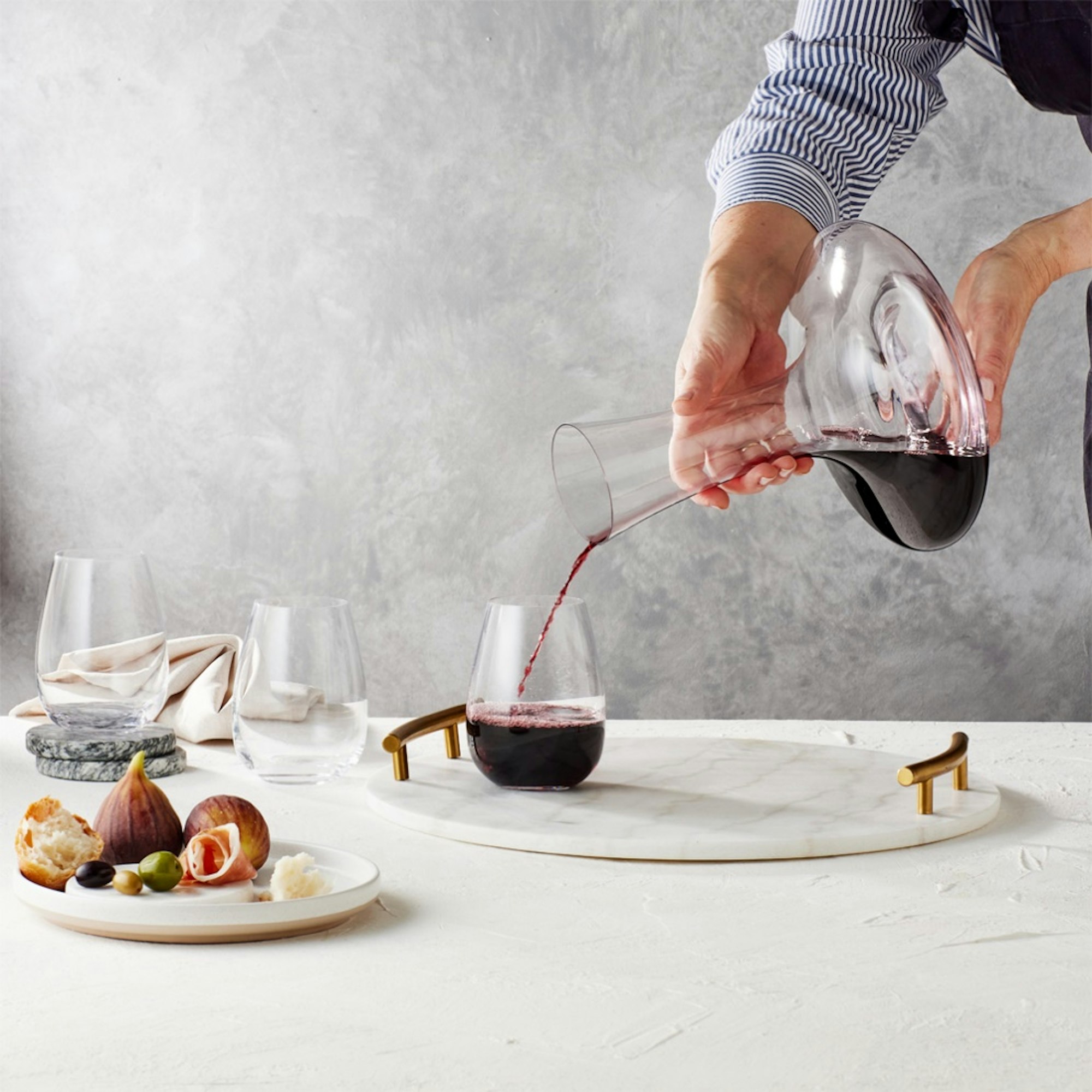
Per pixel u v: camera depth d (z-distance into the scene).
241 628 2.79
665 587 2.75
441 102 2.71
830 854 0.83
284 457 2.77
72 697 1.02
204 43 2.72
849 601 2.74
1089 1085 0.50
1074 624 2.75
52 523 2.79
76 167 2.74
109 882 0.69
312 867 0.75
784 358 1.11
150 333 2.76
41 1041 0.53
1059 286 2.69
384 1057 0.52
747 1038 0.54
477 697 0.95
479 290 2.73
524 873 0.79
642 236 2.71
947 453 0.86
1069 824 0.92
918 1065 0.52
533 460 2.74
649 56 2.69
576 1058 0.52
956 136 2.70
